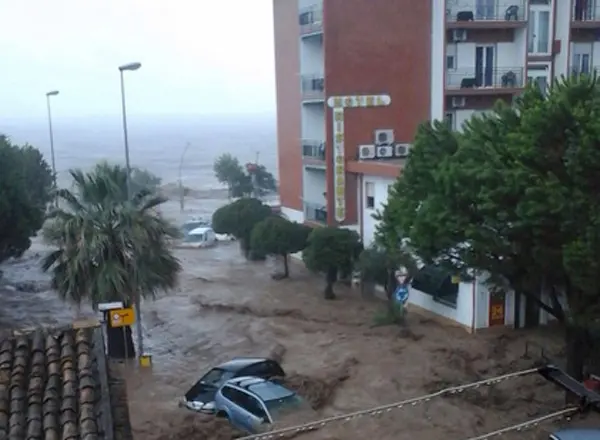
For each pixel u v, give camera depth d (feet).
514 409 59.72
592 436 37.88
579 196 47.14
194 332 89.04
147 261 73.56
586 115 48.85
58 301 107.55
